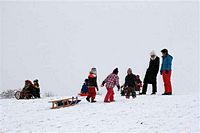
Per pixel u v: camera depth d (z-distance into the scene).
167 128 13.36
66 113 17.16
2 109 19.58
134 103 18.27
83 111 17.33
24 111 18.72
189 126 13.41
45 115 17.09
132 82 20.58
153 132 13.01
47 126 14.87
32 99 24.19
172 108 16.25
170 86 21.05
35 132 14.10
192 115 14.84
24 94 25.34
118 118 15.30
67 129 14.16
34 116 17.09
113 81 19.95
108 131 13.52
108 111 16.84
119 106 17.88
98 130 13.73
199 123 13.73
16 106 20.53
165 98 18.94
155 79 21.98
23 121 16.17
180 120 14.26
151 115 15.34
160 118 14.76
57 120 15.77
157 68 21.95
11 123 15.98
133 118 15.10
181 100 17.88
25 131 14.38
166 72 20.95
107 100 19.95
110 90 19.95
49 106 20.06
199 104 16.58
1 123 16.09
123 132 13.27
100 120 15.20
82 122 15.06
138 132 13.13
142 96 20.80
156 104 17.44
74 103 19.94
